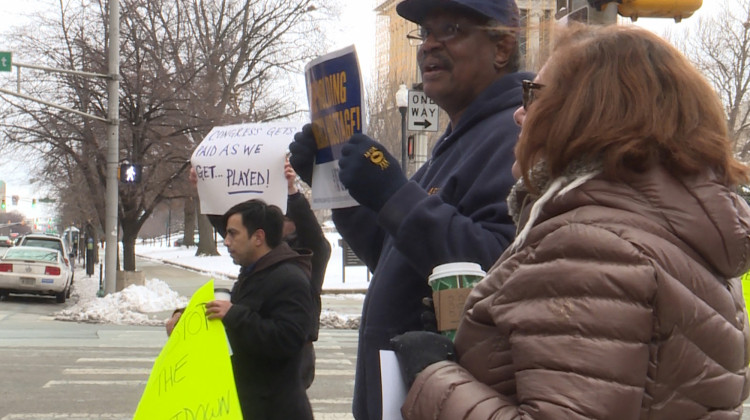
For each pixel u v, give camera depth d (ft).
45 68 58.95
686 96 5.25
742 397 5.34
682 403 4.91
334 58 8.23
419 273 7.51
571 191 5.24
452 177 7.95
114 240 63.46
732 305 5.19
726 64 99.14
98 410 25.86
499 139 7.84
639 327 4.77
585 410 4.64
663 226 5.03
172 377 10.11
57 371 32.94
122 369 33.68
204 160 13.29
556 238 5.08
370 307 8.29
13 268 68.03
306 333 12.29
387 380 5.92
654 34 5.54
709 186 5.14
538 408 4.77
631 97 5.23
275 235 12.75
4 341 42.96
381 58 101.55
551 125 5.53
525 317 5.02
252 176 12.98
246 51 116.47
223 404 9.52
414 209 7.05
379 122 108.99
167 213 290.56
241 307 11.59
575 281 4.89
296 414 12.28
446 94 8.48
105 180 77.05
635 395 4.73
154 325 53.78
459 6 8.12
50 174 86.38
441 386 5.43
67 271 70.33
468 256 6.96
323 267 15.06
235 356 11.93
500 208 7.37
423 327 7.96
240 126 13.33
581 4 18.19
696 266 5.00
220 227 13.56
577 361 4.74
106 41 78.28
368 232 8.90
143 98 77.30
